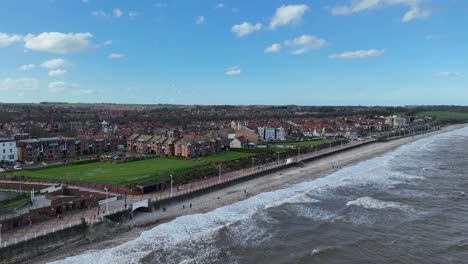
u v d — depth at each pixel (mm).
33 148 127188
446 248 55375
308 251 54719
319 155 153750
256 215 71312
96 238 61531
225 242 58219
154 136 151000
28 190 87188
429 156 153000
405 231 62531
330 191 90812
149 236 61344
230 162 124062
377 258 52406
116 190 85812
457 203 78938
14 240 54000
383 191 89812
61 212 68750
